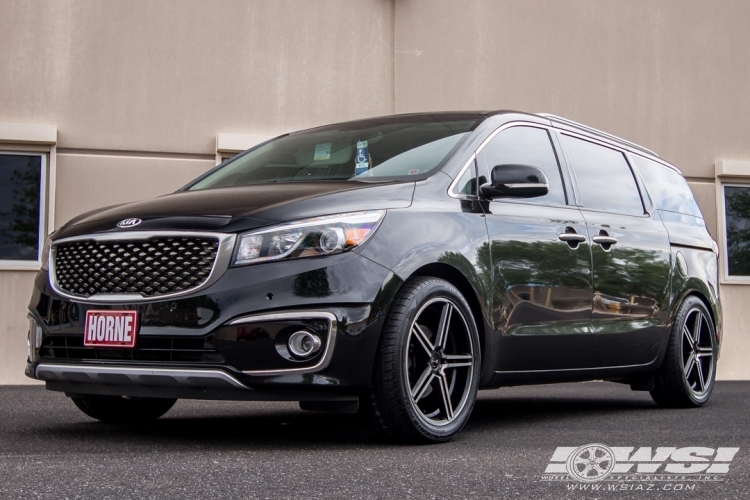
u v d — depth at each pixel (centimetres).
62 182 879
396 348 356
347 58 945
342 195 370
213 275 344
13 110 871
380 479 284
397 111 955
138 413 454
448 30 973
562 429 438
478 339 398
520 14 995
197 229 349
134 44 898
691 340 585
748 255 1068
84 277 368
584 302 473
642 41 1038
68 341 371
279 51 928
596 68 1020
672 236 570
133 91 896
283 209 355
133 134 895
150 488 263
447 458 331
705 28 1062
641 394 698
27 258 873
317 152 473
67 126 881
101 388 368
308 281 342
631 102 1030
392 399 356
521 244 431
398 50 959
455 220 399
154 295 351
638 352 527
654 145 1038
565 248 461
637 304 521
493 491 269
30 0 879
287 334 339
